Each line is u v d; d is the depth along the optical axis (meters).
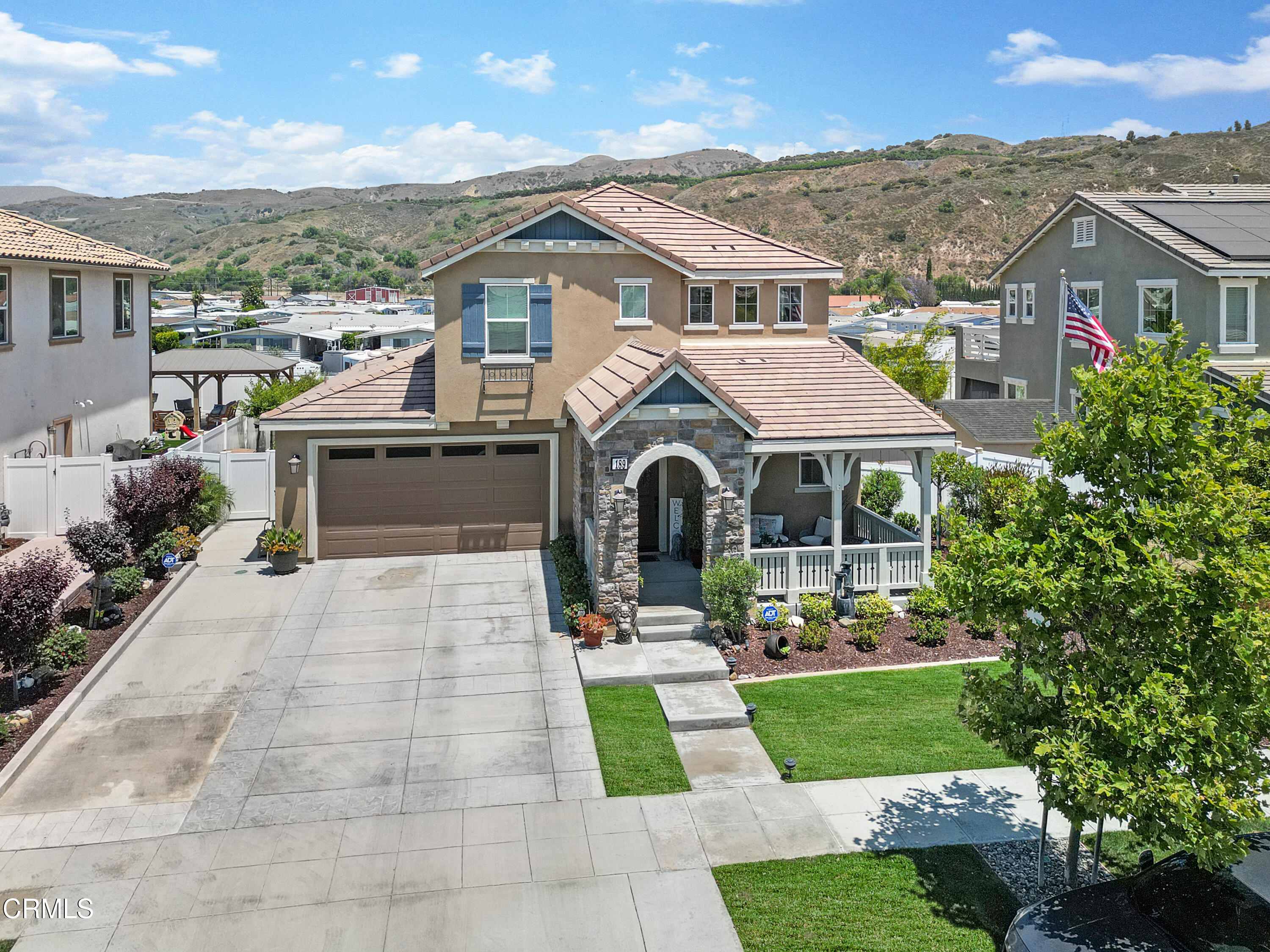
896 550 19.31
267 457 25.98
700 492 20.64
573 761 13.26
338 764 13.12
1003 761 13.13
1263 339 28.17
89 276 29.05
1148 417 8.94
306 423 20.53
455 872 10.68
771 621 17.00
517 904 10.09
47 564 14.57
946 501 25.12
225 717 14.45
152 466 21.62
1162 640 8.59
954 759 13.20
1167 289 29.62
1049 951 8.33
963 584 9.55
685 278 22.23
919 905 9.98
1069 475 9.70
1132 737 8.28
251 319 63.12
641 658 16.38
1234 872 8.94
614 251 21.16
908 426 19.00
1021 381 39.19
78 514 23.47
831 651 17.09
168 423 38.69
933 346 44.84
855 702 15.04
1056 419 11.11
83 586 19.48
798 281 23.34
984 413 33.00
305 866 10.78
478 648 17.02
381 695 15.21
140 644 16.97
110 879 10.52
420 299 107.44
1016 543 9.34
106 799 12.18
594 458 18.44
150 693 15.19
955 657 16.92
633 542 17.19
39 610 14.05
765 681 15.95
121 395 31.70
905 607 19.14
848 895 10.16
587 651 16.70
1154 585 8.32
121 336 31.59
